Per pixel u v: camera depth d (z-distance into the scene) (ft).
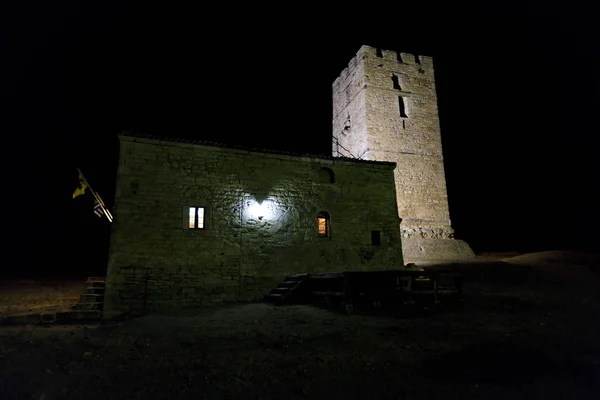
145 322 32.73
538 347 22.63
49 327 31.63
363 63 89.86
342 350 22.54
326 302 39.32
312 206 49.55
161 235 41.60
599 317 33.01
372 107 87.56
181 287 41.24
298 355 21.62
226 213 44.91
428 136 90.27
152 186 42.29
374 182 53.93
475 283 54.08
